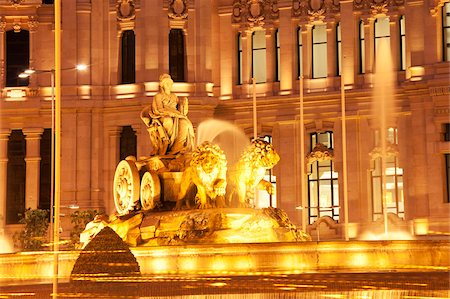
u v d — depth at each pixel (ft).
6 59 276.21
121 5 272.72
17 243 263.08
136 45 270.05
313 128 263.70
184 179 137.59
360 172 258.37
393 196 255.50
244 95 270.46
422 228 247.50
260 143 138.92
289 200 263.49
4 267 125.08
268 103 266.16
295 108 264.52
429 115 248.93
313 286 104.27
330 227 257.14
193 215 131.54
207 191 135.23
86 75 270.87
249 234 130.21
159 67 267.39
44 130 272.51
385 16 260.83
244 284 105.50
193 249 116.67
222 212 131.34
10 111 271.49
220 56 272.92
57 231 113.29
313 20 266.36
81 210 260.01
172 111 143.43
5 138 272.31
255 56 272.51
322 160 262.06
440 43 251.80
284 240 132.57
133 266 109.09
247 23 272.31
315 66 267.59
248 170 138.31
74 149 268.41
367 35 262.06
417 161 250.37
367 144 258.37
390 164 256.73
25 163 272.31
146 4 269.44
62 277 122.52
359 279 106.11
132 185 141.69
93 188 268.21
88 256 107.96
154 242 132.77
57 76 119.75
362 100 259.60
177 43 271.49
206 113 267.18
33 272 124.36
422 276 107.55
